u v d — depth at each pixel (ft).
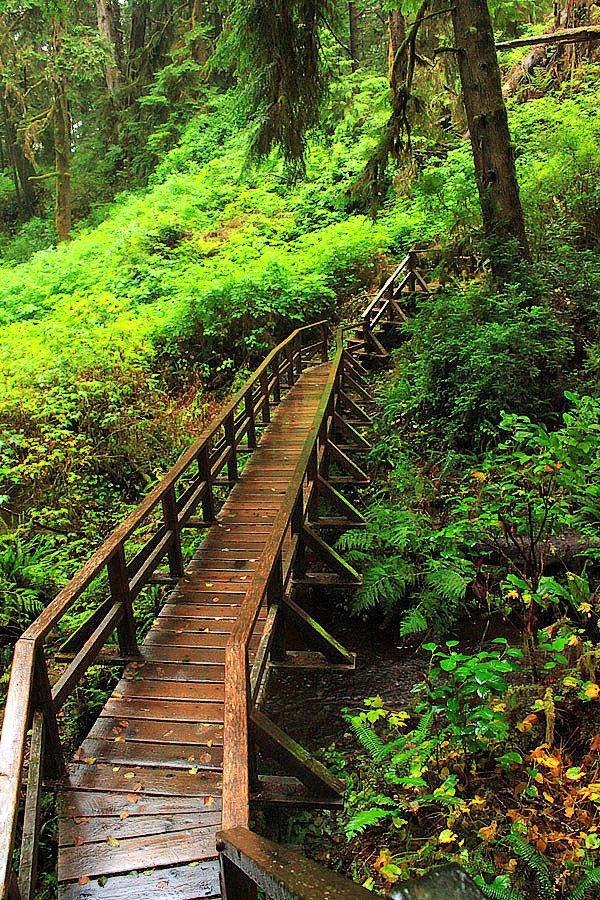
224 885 6.56
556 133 39.17
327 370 42.01
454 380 26.30
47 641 20.30
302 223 57.16
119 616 14.99
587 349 26.76
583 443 16.38
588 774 12.14
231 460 26.16
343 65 65.00
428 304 31.17
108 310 40.11
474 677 12.64
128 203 73.67
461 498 21.54
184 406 35.53
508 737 13.28
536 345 24.80
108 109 89.86
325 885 4.45
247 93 31.68
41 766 10.87
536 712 13.66
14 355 31.09
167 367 39.42
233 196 61.82
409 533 20.88
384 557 21.80
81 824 10.87
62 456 27.07
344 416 32.89
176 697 14.29
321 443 25.98
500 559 20.06
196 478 22.72
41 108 84.94
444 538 20.36
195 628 16.97
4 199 98.17
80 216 86.79
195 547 23.98
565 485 16.52
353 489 27.37
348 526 23.02
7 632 20.45
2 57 67.15
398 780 11.99
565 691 14.05
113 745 12.84
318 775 12.00
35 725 11.23
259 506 24.25
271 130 31.86
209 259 51.06
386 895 3.57
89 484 28.99
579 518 17.38
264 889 5.22
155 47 88.38
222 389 40.68
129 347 33.55
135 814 11.08
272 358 33.40
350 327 38.55
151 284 48.19
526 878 10.63
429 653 19.29
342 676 18.99
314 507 24.17
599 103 42.83
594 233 33.68
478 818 11.96
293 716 17.71
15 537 24.21
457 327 27.61
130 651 15.76
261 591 12.39
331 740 16.63
